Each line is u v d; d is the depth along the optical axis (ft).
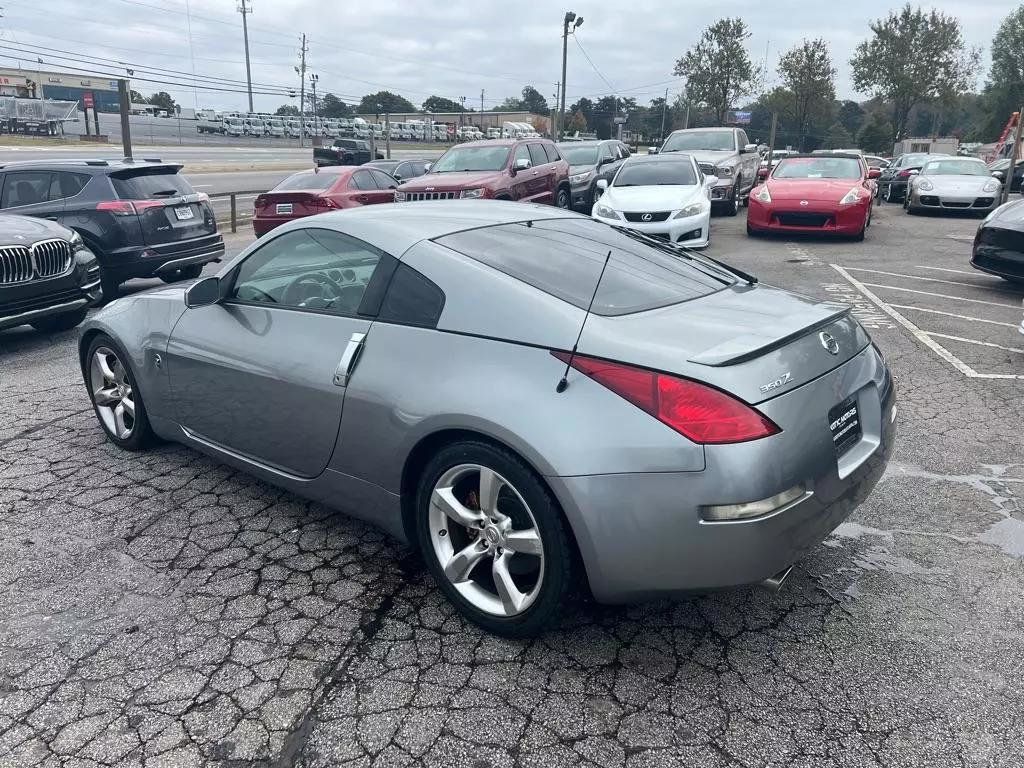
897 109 174.29
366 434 9.68
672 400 7.61
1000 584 10.15
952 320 24.61
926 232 47.91
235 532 11.67
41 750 7.50
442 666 8.66
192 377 12.26
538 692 8.24
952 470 13.57
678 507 7.55
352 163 124.47
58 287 22.47
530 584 9.11
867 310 26.13
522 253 10.09
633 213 38.52
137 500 12.69
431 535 9.43
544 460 7.91
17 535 11.58
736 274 11.64
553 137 115.24
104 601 9.92
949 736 7.57
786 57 170.19
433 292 9.43
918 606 9.70
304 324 10.68
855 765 7.23
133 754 7.45
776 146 224.74
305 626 9.40
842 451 8.80
